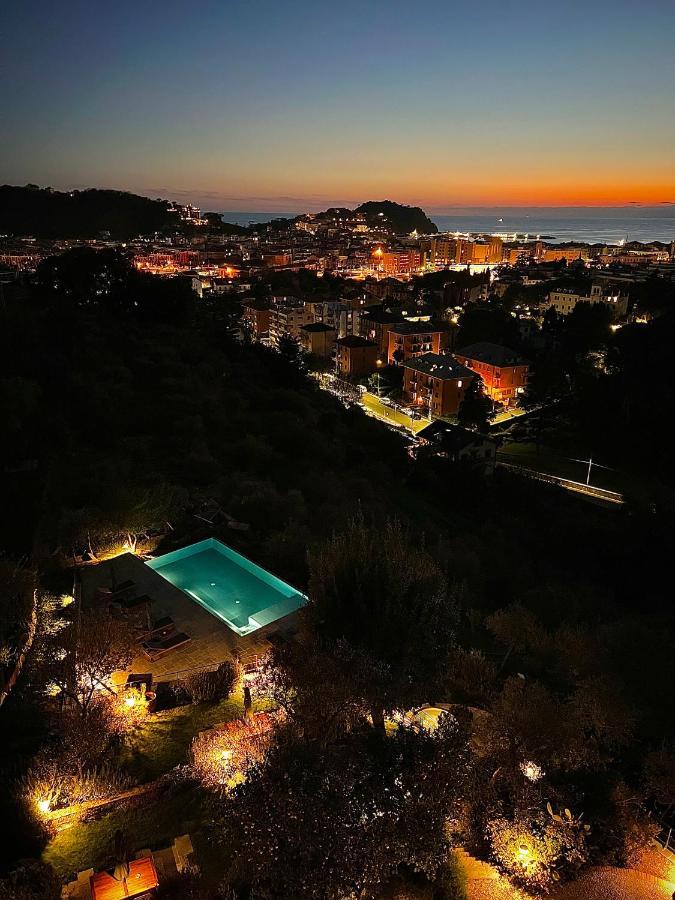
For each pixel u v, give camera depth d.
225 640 17.30
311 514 28.88
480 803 12.37
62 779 12.05
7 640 15.62
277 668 13.16
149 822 11.66
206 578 21.36
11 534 21.50
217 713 14.52
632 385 73.12
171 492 24.58
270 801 9.88
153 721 14.23
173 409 39.06
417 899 10.68
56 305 52.69
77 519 21.62
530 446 72.06
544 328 110.94
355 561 14.10
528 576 32.44
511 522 43.78
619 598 35.44
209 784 12.31
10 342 39.12
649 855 12.82
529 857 11.65
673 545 40.06
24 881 9.98
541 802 12.76
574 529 43.69
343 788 10.18
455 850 12.07
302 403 52.03
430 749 11.52
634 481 60.41
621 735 15.37
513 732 13.82
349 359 100.31
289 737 11.44
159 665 16.19
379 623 12.85
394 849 10.36
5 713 13.77
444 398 82.06
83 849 11.08
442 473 50.94
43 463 27.33
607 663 18.34
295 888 9.37
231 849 10.70
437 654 13.30
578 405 76.81
